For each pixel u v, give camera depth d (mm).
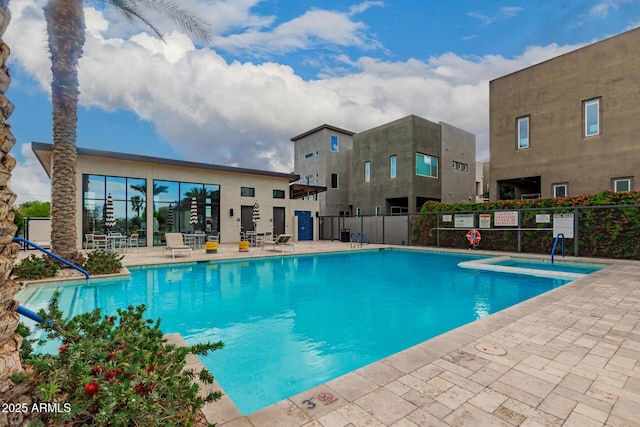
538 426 1956
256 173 18328
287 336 4281
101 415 1426
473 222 13609
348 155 27219
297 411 2109
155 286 7246
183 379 1848
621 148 10984
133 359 1814
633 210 9617
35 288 6582
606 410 2121
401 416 2051
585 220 10539
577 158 11953
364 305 5770
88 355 1894
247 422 1989
